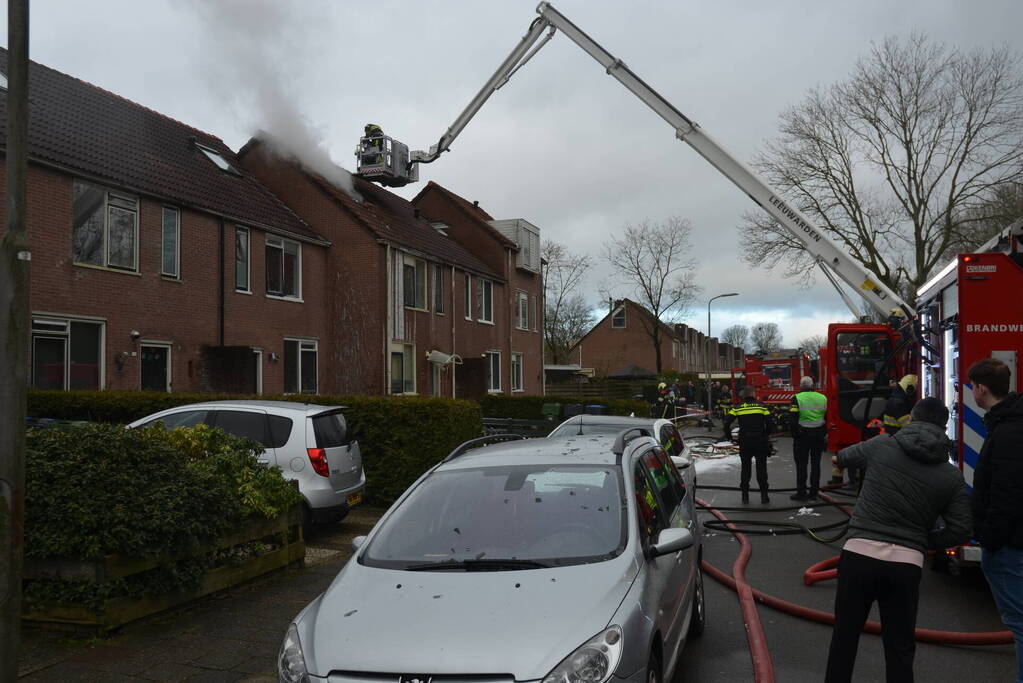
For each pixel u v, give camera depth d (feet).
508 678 11.60
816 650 20.08
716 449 78.84
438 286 93.50
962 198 98.94
